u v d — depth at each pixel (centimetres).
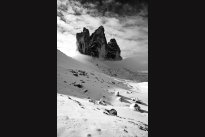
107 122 2538
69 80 6738
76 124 2227
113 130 2322
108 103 6253
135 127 2725
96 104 4706
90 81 7981
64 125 2131
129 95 7825
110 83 9344
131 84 11938
